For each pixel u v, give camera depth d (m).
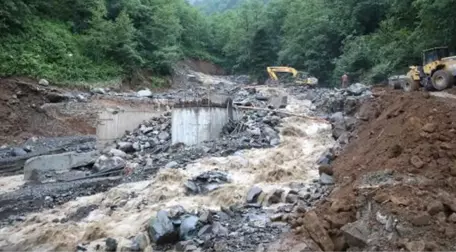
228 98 25.52
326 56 50.25
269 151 20.25
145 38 50.12
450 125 10.41
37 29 37.03
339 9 51.38
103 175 20.42
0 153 24.72
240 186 15.53
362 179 10.30
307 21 54.59
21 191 18.77
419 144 10.17
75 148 25.98
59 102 31.69
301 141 21.70
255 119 25.22
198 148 21.94
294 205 12.66
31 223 15.04
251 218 12.33
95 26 42.69
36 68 33.16
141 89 44.94
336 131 20.59
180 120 23.72
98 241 12.80
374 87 28.80
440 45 24.70
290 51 57.06
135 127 28.62
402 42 30.95
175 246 11.33
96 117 30.88
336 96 28.64
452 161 9.34
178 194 15.97
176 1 71.94
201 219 12.09
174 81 54.00
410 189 8.56
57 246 12.72
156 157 21.86
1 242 13.44
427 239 7.45
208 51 82.12
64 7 42.44
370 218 8.42
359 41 42.22
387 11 44.03
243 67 74.06
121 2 49.38
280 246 9.35
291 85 45.88
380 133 13.24
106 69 41.59
